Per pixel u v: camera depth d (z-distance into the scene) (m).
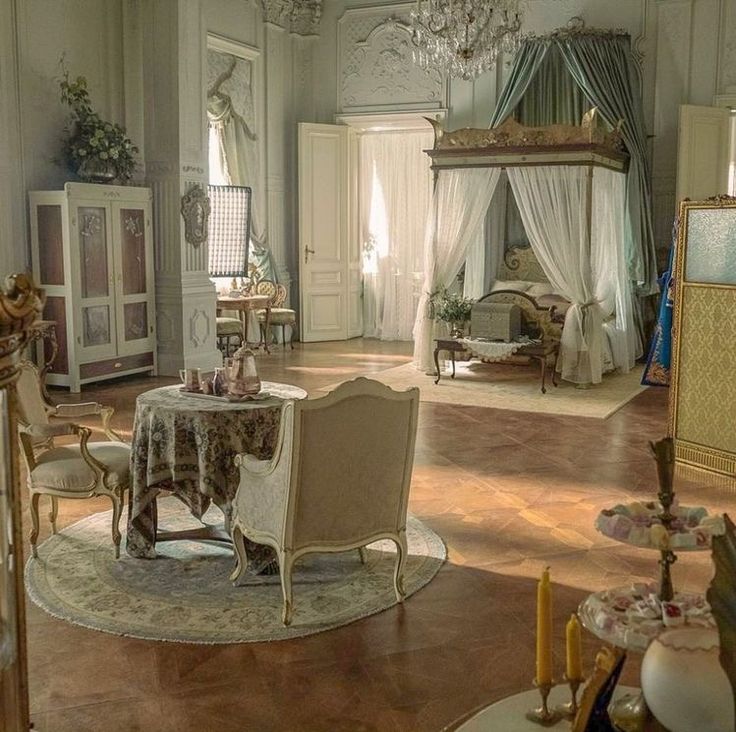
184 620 3.55
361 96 11.62
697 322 5.54
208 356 9.48
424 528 4.64
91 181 8.38
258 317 10.88
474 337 8.82
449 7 7.48
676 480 5.56
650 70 10.12
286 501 3.43
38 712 2.86
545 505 5.02
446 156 8.96
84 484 4.16
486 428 6.88
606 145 8.72
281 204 11.74
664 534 1.79
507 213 10.52
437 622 3.54
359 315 12.41
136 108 9.20
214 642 3.35
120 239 8.50
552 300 9.62
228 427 3.95
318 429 3.38
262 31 11.14
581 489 5.32
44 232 8.02
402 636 3.42
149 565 4.14
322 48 11.74
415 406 3.64
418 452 6.16
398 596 3.73
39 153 8.19
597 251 9.12
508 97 10.31
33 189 8.13
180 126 8.85
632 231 9.81
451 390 8.45
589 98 9.80
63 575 4.01
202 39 9.15
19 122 7.94
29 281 1.39
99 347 8.32
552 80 10.20
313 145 11.56
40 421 4.34
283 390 4.47
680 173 9.55
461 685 3.05
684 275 5.60
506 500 5.10
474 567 4.12
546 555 4.26
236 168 10.80
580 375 8.59
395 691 3.01
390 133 12.11
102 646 3.33
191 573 4.05
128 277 8.64
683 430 5.69
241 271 10.78
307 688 3.03
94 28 8.74
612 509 1.92
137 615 3.59
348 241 12.05
